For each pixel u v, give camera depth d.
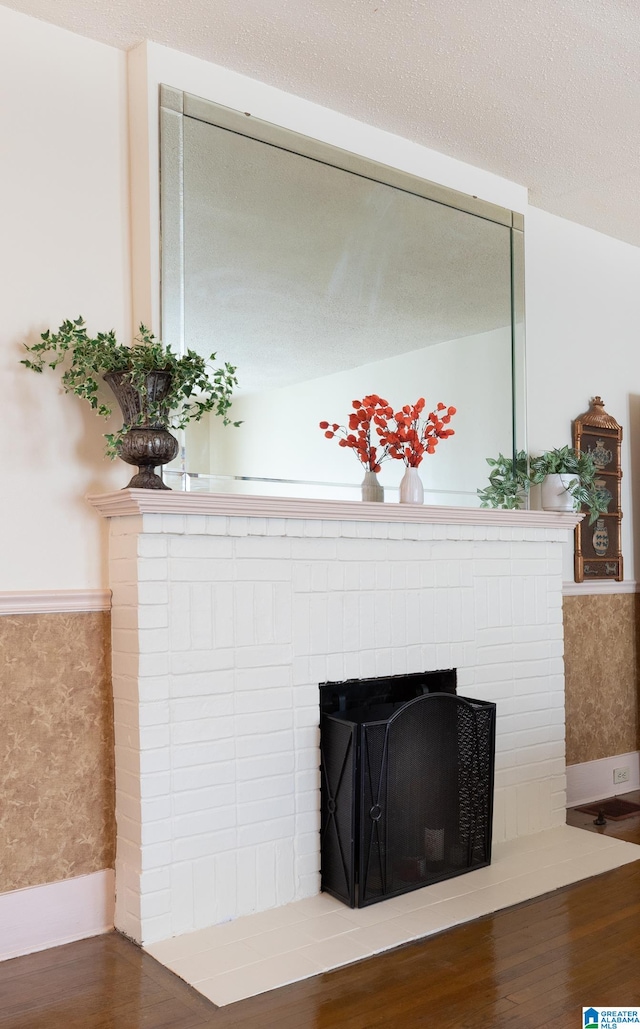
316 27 2.66
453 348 3.50
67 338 2.48
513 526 3.46
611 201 4.00
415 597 3.12
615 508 4.30
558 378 4.12
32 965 2.35
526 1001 2.10
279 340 2.96
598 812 3.86
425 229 3.44
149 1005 2.10
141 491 2.39
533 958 2.33
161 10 2.56
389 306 3.29
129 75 2.77
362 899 2.68
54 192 2.62
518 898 2.74
